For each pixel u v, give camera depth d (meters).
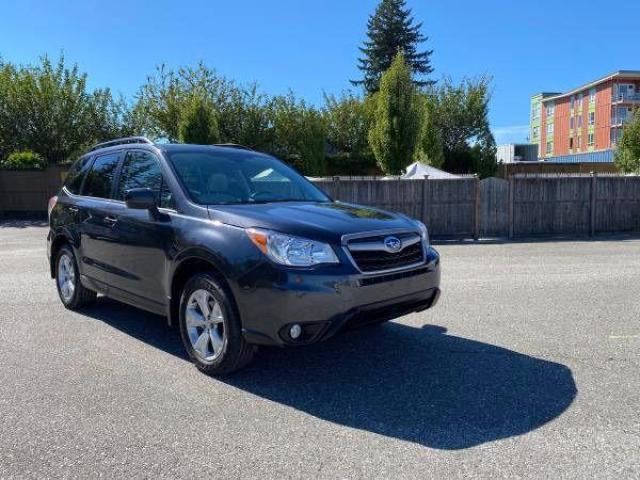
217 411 3.78
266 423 3.60
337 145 33.28
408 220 4.75
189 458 3.16
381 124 21.44
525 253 12.19
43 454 3.20
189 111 23.17
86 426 3.55
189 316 4.54
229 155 5.62
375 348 5.14
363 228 4.20
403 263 4.34
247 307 4.01
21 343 5.24
